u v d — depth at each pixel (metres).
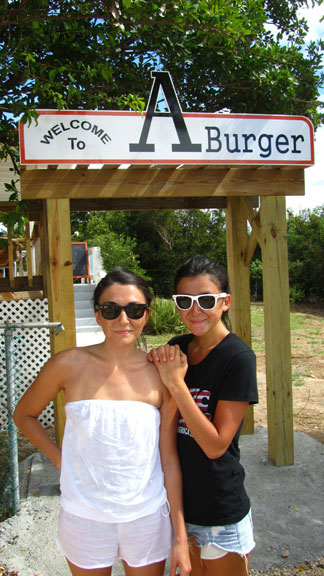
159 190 3.94
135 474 1.73
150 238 21.41
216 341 1.94
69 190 3.78
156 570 1.81
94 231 21.64
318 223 19.09
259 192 4.16
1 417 5.80
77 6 3.85
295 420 5.87
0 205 5.85
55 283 3.84
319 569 2.91
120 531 1.73
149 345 10.42
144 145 3.71
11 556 3.03
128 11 3.77
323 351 10.09
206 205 5.31
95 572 1.75
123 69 4.75
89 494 1.72
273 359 4.28
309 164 4.11
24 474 4.21
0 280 6.50
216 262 2.01
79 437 1.75
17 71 3.82
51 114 3.54
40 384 1.88
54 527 3.34
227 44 4.39
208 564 1.83
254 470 4.20
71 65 3.94
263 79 4.72
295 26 5.74
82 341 9.89
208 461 1.82
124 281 1.86
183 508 1.86
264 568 2.92
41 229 6.50
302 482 3.97
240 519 1.83
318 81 5.29
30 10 3.56
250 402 1.81
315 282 18.47
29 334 6.32
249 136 3.95
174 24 3.94
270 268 4.29
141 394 1.82
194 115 3.81
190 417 1.74
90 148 3.62
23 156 3.52
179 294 1.95
